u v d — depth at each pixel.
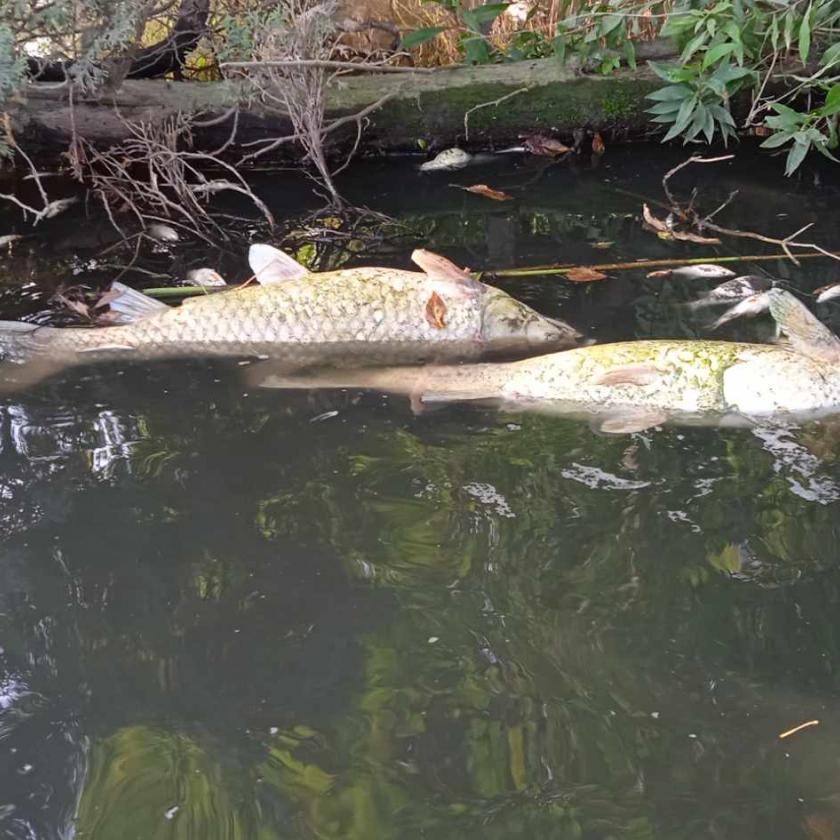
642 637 1.12
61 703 1.07
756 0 2.09
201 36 2.17
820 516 1.26
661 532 1.24
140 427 1.42
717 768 0.99
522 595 1.17
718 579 1.19
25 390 1.49
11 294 1.77
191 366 1.55
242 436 1.40
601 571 1.20
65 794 0.97
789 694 1.07
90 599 1.17
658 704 1.06
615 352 1.50
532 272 1.83
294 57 2.07
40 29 1.90
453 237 2.00
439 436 1.40
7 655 1.11
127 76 2.27
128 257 1.92
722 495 1.30
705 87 2.19
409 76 2.33
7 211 2.11
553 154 2.41
